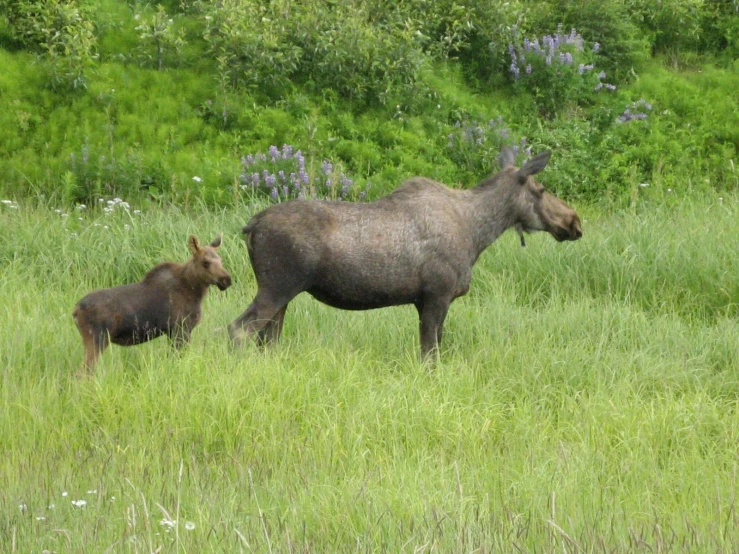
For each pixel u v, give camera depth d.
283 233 26.88
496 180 29.33
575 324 31.03
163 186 42.69
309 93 49.59
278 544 17.09
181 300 26.17
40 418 22.73
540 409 26.16
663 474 21.67
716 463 22.98
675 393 27.52
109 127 45.03
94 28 50.06
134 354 26.42
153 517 18.48
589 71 53.44
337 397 24.78
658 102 53.72
